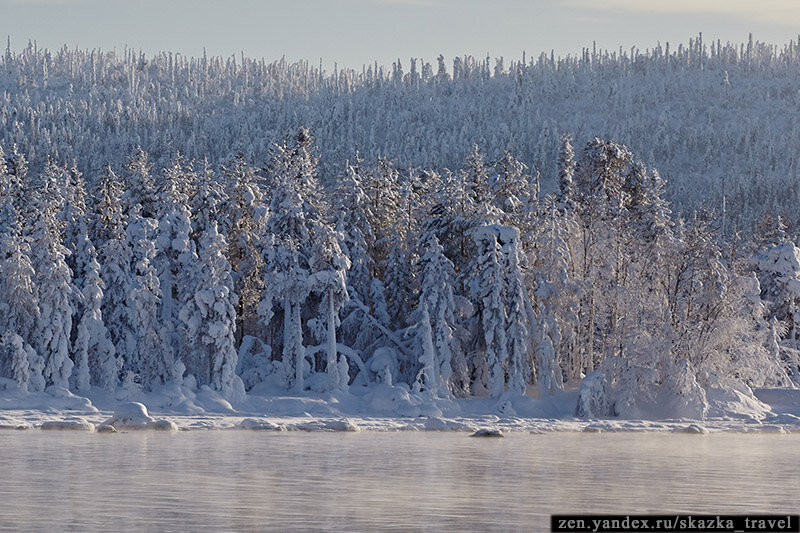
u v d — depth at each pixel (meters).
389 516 91.12
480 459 149.25
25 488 108.06
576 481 121.25
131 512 91.75
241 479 118.19
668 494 110.44
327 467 133.62
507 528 86.00
